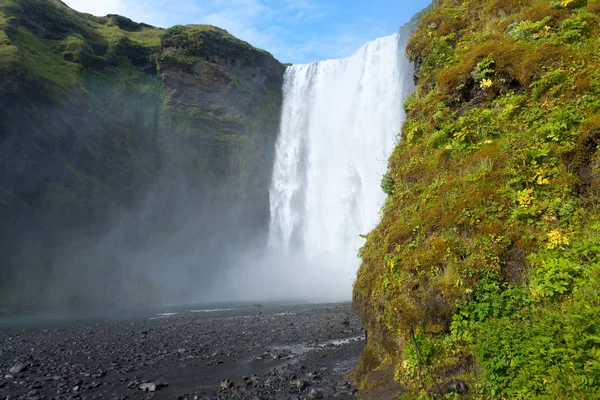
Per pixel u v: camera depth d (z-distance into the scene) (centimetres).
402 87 4762
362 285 812
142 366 1205
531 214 583
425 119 930
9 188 4191
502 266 565
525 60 778
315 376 996
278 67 7744
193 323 2152
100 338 1750
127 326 2156
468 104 854
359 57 5538
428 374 545
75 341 1695
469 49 928
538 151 637
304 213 5806
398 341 639
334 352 1281
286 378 1000
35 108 4591
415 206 745
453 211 654
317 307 2672
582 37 746
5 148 4206
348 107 5541
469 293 555
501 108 781
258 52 7538
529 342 452
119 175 5278
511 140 698
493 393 459
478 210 630
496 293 538
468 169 715
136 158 5591
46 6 6238
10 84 4316
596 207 550
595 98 643
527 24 840
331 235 5319
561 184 588
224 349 1412
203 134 6372
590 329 418
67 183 4659
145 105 6222
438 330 562
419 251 652
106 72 6156
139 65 6675
